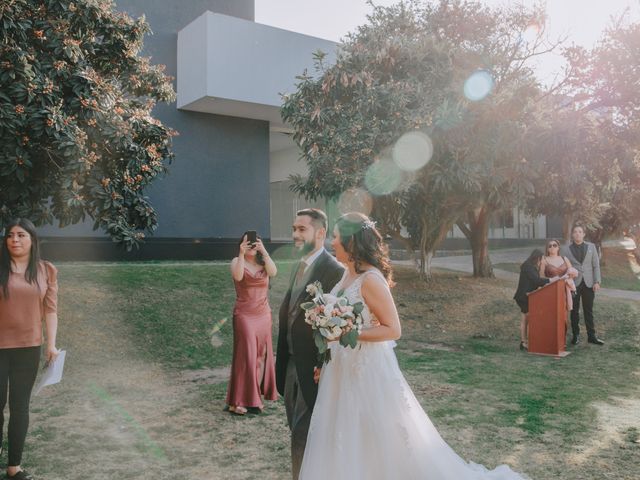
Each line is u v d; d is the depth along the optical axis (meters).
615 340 9.80
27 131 6.41
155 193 16.00
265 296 5.80
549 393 6.30
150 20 16.11
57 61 6.92
